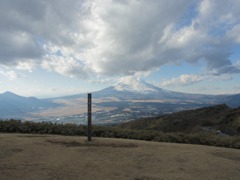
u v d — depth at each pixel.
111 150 7.20
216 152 7.79
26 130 10.78
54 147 7.21
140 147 7.86
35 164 5.47
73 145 7.66
